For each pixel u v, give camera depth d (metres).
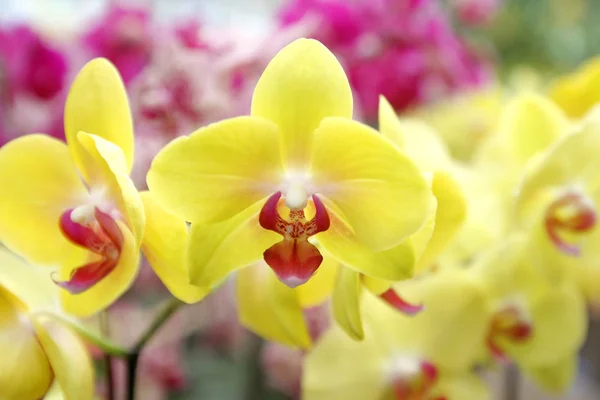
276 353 0.54
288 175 0.37
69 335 0.39
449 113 0.59
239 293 0.42
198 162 0.35
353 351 0.44
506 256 0.47
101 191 0.39
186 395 0.56
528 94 0.48
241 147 0.35
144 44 0.56
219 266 0.37
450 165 0.46
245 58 0.51
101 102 0.37
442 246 0.39
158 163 0.35
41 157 0.39
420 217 0.35
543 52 0.98
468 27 0.82
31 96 0.60
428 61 0.61
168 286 0.38
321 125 0.35
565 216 0.46
